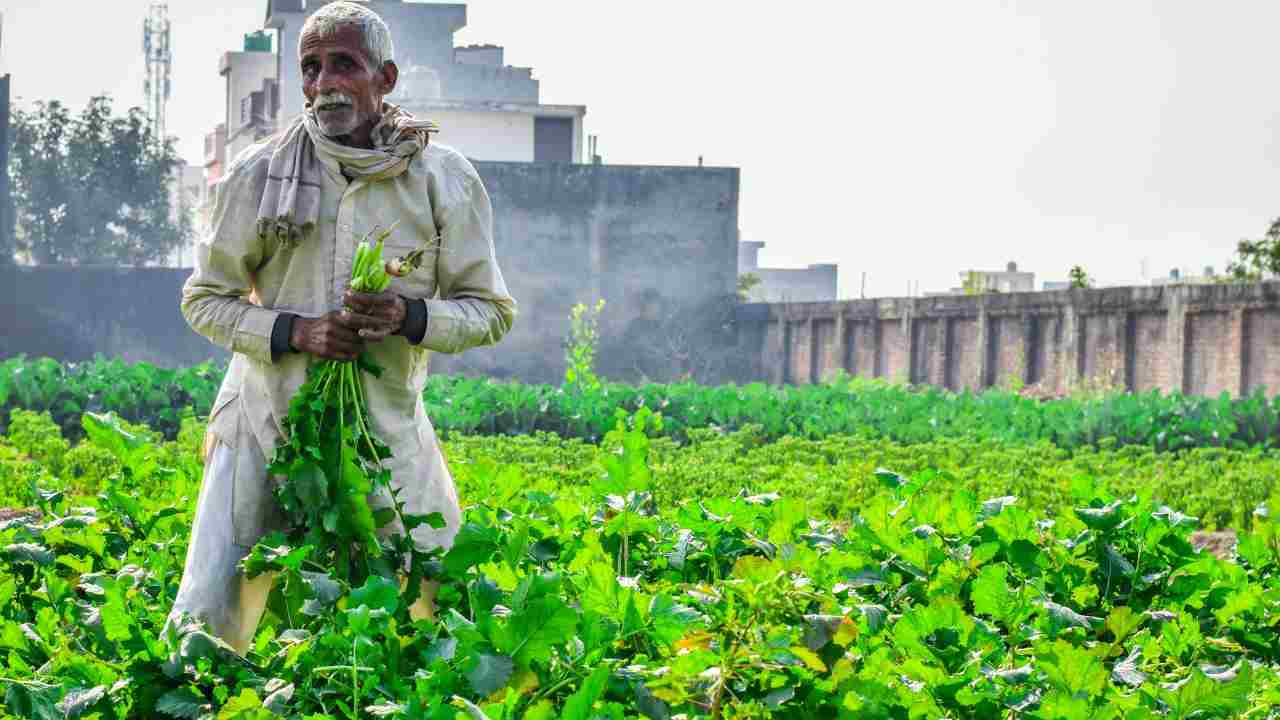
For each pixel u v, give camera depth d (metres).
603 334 41.66
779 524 5.43
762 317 40.88
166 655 3.90
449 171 4.70
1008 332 30.12
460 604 4.48
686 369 41.53
